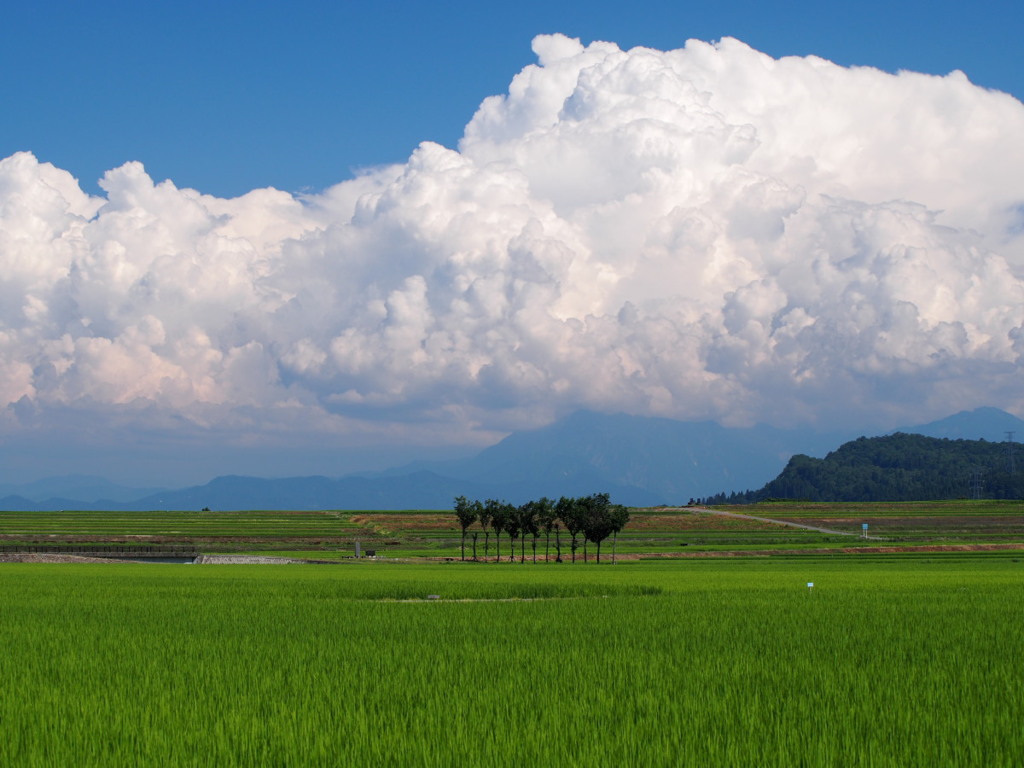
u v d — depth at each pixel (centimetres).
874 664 1923
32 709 1523
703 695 1611
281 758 1238
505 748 1262
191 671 1878
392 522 17188
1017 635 2394
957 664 1920
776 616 2942
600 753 1237
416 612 3150
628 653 2103
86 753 1266
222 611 3209
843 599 3678
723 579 5450
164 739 1326
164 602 3638
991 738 1309
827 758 1218
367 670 1880
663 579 5497
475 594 4356
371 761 1219
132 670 1894
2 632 2559
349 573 6562
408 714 1477
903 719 1416
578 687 1686
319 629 2620
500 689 1664
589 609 3247
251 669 1892
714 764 1194
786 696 1605
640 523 16912
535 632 2522
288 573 6488
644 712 1489
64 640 2372
